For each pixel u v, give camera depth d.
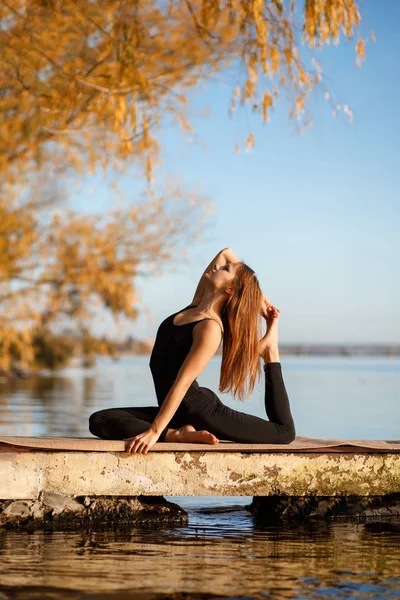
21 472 3.97
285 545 3.68
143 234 16.55
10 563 3.20
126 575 3.05
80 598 2.73
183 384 4.08
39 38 8.37
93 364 35.66
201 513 4.56
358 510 4.43
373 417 12.23
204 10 7.13
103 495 4.10
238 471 4.22
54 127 10.27
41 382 24.42
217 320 4.24
